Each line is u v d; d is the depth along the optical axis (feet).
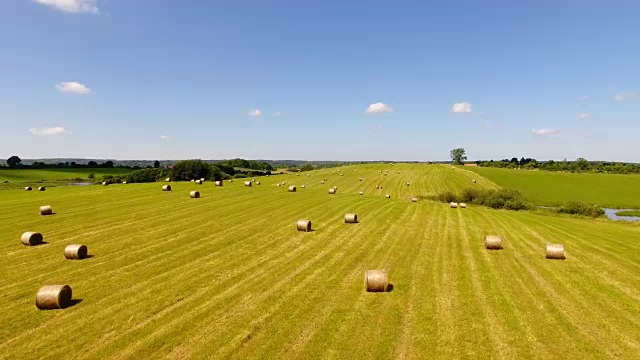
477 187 257.34
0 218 96.63
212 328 39.73
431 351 35.47
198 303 45.98
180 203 122.83
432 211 121.70
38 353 35.04
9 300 46.65
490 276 57.36
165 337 37.86
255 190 164.66
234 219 98.12
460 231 91.40
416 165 395.55
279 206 120.47
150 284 52.21
